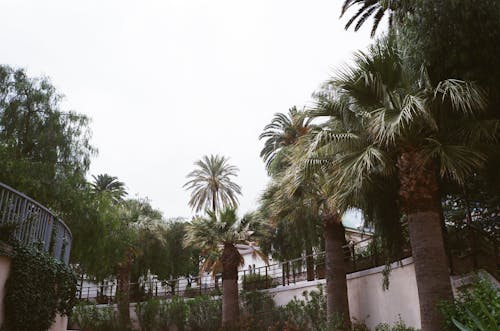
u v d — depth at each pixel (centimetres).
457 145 948
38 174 1673
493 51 948
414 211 958
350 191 1110
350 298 1714
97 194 1895
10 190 837
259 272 2622
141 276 3531
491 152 995
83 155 1895
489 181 1125
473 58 970
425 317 905
